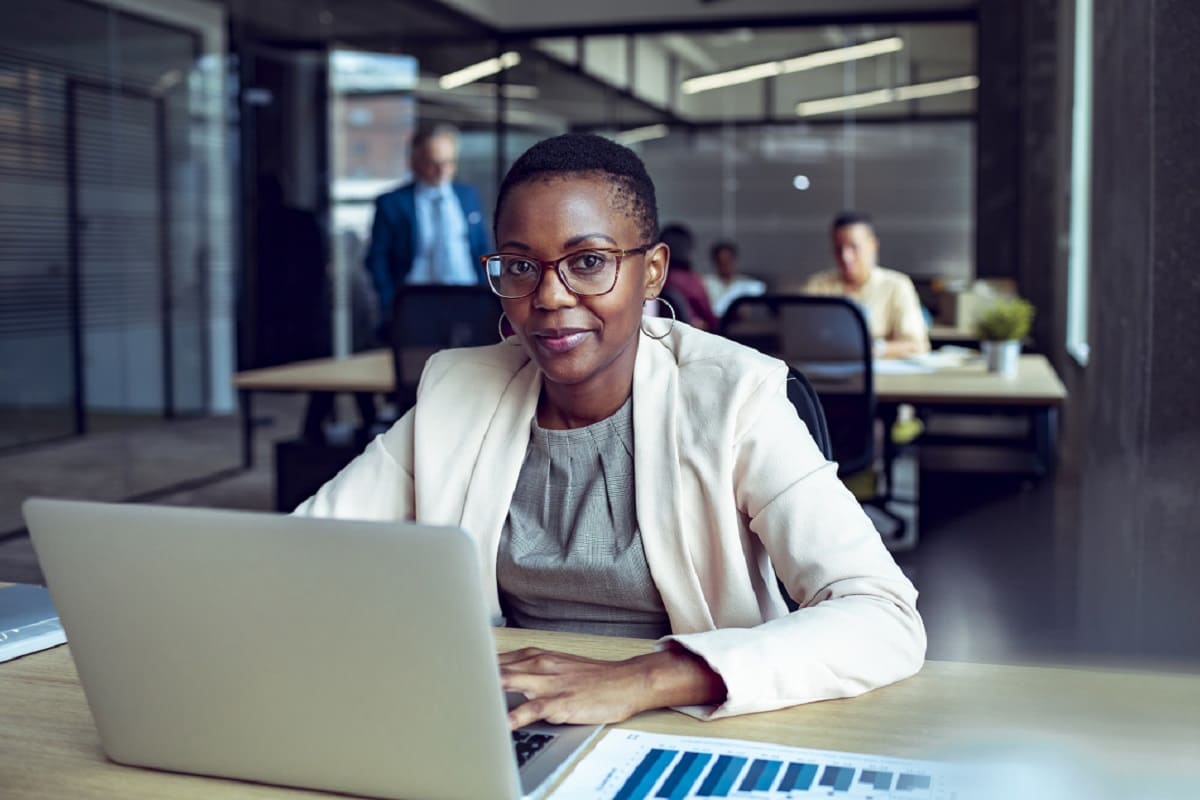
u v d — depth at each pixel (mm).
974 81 8516
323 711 924
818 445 1631
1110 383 3676
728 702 1085
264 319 7359
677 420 1412
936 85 8586
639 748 1026
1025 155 7969
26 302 5395
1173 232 2791
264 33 7297
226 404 7008
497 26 8977
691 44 8891
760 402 1399
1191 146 2752
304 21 7602
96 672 999
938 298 7641
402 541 855
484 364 1529
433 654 875
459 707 881
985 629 3359
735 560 1369
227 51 7055
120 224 6074
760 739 1046
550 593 1435
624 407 1444
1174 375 2812
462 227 6129
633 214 1371
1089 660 3023
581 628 1438
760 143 8898
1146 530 2912
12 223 5297
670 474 1389
